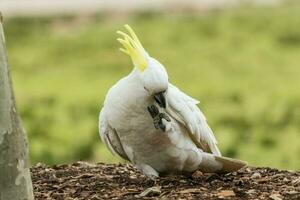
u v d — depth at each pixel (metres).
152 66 7.04
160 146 7.46
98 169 8.94
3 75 6.28
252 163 12.95
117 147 7.71
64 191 7.79
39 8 38.09
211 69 23.23
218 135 14.37
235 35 29.73
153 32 30.72
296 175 8.35
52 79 21.83
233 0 39.22
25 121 16.05
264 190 7.52
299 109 16.78
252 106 16.97
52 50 27.44
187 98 7.62
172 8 37.72
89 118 16.19
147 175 7.77
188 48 27.20
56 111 16.88
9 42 29.14
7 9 38.06
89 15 35.62
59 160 13.25
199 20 33.53
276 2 38.62
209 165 7.71
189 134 7.57
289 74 22.02
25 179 6.48
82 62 25.08
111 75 22.38
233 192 7.34
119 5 38.66
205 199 7.11
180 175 7.92
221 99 18.09
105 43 28.36
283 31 30.09
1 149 6.28
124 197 7.32
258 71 22.77
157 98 7.05
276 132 14.84
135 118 7.24
